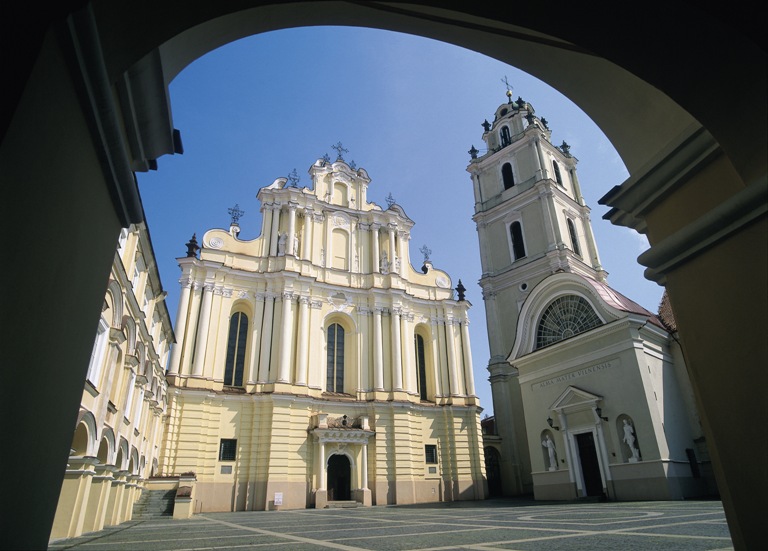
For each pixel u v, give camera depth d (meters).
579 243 47.22
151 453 26.44
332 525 16.23
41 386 2.88
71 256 3.22
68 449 3.34
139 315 18.11
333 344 38.06
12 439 2.54
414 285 43.03
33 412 2.79
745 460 3.49
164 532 14.32
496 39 4.93
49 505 3.07
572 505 22.41
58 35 2.69
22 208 2.46
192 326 32.84
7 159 2.24
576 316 28.58
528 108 53.06
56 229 2.93
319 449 32.47
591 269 46.00
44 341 2.88
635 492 22.81
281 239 37.94
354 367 37.56
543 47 4.76
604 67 4.53
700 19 3.38
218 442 30.88
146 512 23.34
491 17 3.87
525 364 30.03
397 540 10.69
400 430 36.06
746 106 3.52
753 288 3.50
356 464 33.69
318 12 4.39
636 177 4.56
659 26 3.54
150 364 22.78
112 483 17.39
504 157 50.66
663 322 29.78
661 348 26.88
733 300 3.64
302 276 36.56
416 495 35.44
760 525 3.35
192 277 33.94
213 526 16.86
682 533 9.48
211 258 35.44
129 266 16.22
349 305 38.94
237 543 10.88
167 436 29.61
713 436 3.74
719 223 3.66
